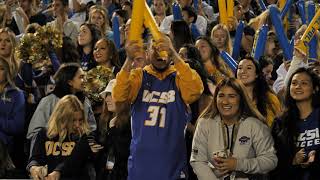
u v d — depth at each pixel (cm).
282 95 1288
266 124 1141
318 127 1125
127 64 1098
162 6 1958
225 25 1667
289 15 1895
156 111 1118
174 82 1127
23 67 1507
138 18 1077
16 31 1958
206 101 1263
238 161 1099
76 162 1232
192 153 1141
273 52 1694
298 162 1123
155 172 1107
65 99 1259
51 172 1237
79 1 2211
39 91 1509
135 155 1116
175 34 1565
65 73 1373
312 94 1135
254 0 2262
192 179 1233
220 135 1125
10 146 1389
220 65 1417
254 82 1252
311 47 1379
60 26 1894
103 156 1239
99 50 1538
